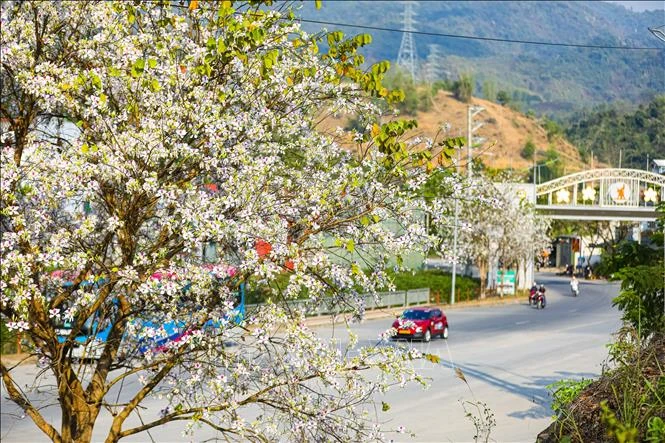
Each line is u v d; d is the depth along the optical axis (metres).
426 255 9.19
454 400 23.89
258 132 8.90
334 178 9.43
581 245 109.19
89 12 9.45
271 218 8.81
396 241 8.87
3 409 20.31
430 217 9.41
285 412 8.80
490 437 19.06
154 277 8.63
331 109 9.49
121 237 8.97
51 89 8.48
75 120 9.12
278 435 9.00
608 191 52.66
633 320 18.78
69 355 9.31
